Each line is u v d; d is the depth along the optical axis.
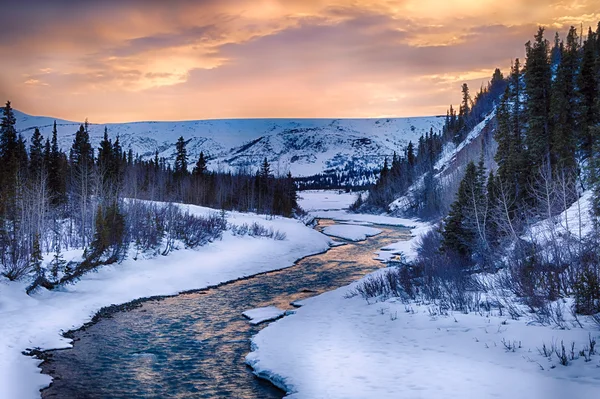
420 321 18.47
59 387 14.29
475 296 20.66
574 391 10.55
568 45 85.75
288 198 89.38
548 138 39.78
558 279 19.20
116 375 15.38
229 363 16.59
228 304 26.23
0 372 14.82
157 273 31.55
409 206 101.69
